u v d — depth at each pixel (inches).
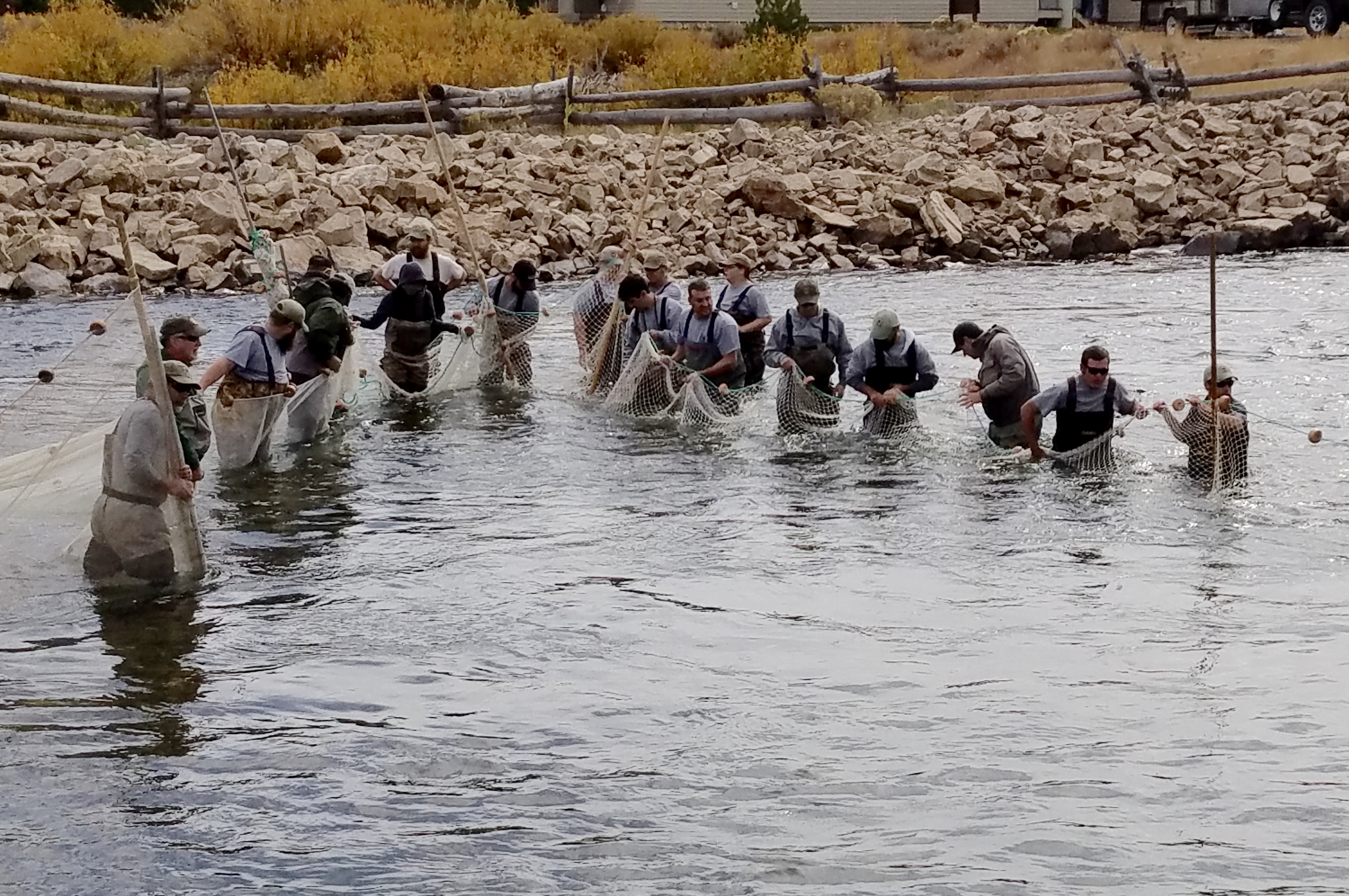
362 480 458.6
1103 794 246.7
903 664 304.2
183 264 833.5
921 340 677.3
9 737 272.2
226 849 232.8
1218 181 1052.5
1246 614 329.1
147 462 353.4
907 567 366.9
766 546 386.6
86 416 388.8
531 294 612.4
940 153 1067.9
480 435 521.7
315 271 531.8
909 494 434.3
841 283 870.4
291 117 1104.8
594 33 1510.8
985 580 355.9
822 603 341.7
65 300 784.9
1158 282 843.4
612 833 236.4
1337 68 1205.1
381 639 320.8
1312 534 387.2
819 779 253.4
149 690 293.9
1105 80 1213.1
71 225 863.1
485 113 1117.7
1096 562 367.6
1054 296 802.2
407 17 1379.2
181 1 1537.9
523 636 322.0
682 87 1331.2
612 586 355.6
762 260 936.9
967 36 1691.7
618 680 297.4
